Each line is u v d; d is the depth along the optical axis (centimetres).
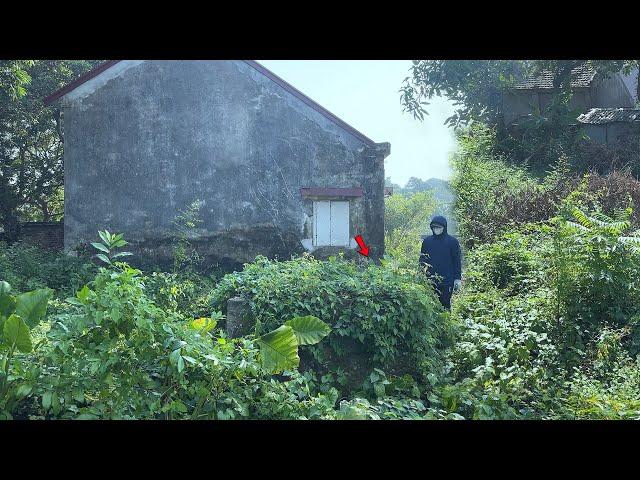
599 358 944
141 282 684
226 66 2173
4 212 3123
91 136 2178
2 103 2886
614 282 1047
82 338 644
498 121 3228
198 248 2170
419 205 3984
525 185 1944
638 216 1491
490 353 987
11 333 607
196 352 656
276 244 2175
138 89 2177
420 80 2994
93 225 2173
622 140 2919
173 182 2175
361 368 952
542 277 1167
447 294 1235
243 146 2178
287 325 750
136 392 646
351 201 2189
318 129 2180
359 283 990
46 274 1844
